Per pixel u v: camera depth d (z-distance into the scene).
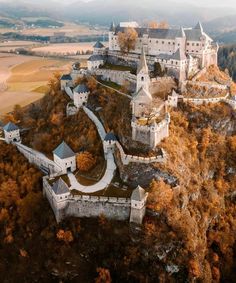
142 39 175.12
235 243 131.75
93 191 112.56
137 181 114.06
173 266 104.62
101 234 106.88
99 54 183.50
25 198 120.56
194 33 168.12
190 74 158.88
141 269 103.25
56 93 173.88
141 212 104.12
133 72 161.50
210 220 127.25
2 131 163.75
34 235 113.50
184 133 136.00
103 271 101.25
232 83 164.38
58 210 110.38
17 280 107.75
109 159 126.62
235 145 144.62
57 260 106.19
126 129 126.69
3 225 121.19
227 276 123.00
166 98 143.62
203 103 144.50
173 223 106.69
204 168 134.88
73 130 146.25
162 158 114.62
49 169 132.62
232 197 141.75
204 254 116.94
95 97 152.75
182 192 114.31
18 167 141.00
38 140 146.12
